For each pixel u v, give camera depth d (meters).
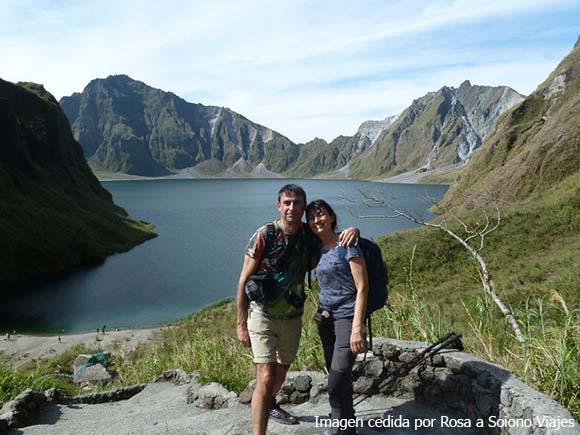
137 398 8.66
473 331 7.74
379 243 37.75
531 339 5.80
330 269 4.50
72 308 46.53
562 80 125.56
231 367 10.20
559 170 66.00
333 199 164.62
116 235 91.00
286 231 4.55
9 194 85.94
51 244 71.12
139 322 41.09
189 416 6.35
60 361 26.50
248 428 5.07
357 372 5.47
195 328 29.16
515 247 30.03
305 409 5.41
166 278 58.75
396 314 8.02
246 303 4.62
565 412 3.72
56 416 7.16
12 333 37.97
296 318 4.68
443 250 31.72
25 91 135.00
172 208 161.50
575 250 25.53
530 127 103.81
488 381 4.39
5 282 58.41
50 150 132.38
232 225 110.56
